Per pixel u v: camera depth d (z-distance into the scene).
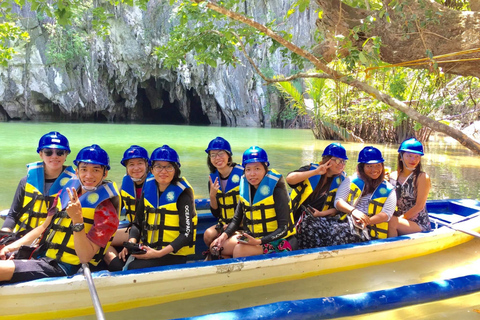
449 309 2.75
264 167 3.16
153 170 2.98
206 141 14.34
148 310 2.67
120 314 2.62
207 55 5.69
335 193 3.66
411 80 12.98
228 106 25.83
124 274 2.58
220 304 2.77
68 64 23.44
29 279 2.50
